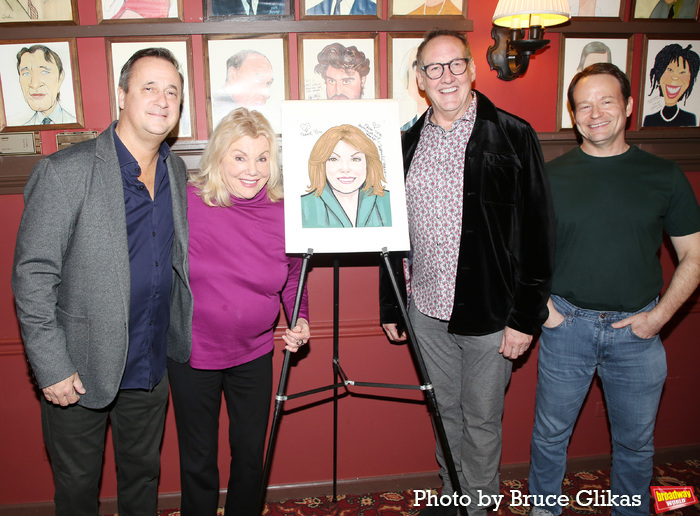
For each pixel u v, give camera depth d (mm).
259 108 1995
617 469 1864
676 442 2398
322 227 1656
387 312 1968
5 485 2078
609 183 1674
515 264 1718
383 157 1704
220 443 2141
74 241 1408
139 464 1717
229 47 1953
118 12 1899
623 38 2117
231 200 1591
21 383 2025
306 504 2168
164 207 1561
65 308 1452
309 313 2137
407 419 2236
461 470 1970
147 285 1522
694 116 2207
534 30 1901
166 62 1465
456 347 1891
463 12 2025
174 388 1670
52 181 1360
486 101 1727
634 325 1689
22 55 1892
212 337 1612
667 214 1688
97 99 1937
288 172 1669
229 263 1591
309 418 2186
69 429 1526
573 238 1710
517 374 2271
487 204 1681
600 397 2334
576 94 1686
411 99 2047
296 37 1974
